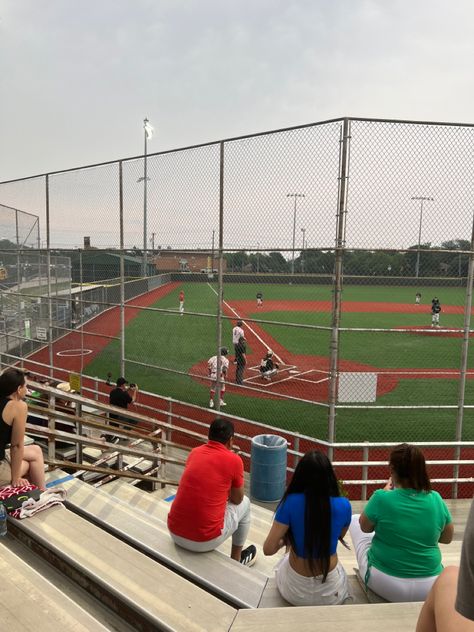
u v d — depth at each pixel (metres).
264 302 34.94
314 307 33.19
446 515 3.12
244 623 2.31
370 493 7.66
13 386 3.64
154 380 14.01
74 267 24.36
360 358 17.45
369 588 3.21
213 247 8.09
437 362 16.88
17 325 15.28
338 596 2.91
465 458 8.81
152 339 20.58
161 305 32.06
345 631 2.24
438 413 11.17
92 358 16.72
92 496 4.27
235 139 7.61
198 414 11.05
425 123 6.52
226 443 3.73
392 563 3.07
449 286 16.44
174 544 3.59
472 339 21.45
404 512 3.05
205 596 2.62
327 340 21.14
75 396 5.49
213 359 11.17
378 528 3.14
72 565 2.97
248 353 18.16
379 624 2.29
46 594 2.19
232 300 36.00
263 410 11.29
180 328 23.78
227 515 3.68
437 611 1.30
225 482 3.52
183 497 3.46
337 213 6.58
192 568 3.28
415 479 3.10
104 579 2.78
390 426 10.31
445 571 1.40
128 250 9.62
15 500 3.47
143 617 2.54
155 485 6.74
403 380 14.41
